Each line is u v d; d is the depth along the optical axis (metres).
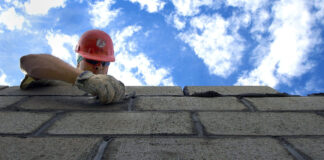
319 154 1.18
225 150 1.22
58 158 1.13
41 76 1.95
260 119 1.65
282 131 1.45
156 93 2.34
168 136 1.38
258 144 1.28
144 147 1.24
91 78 1.77
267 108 1.88
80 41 2.75
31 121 1.58
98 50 2.69
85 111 1.78
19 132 1.42
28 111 1.77
